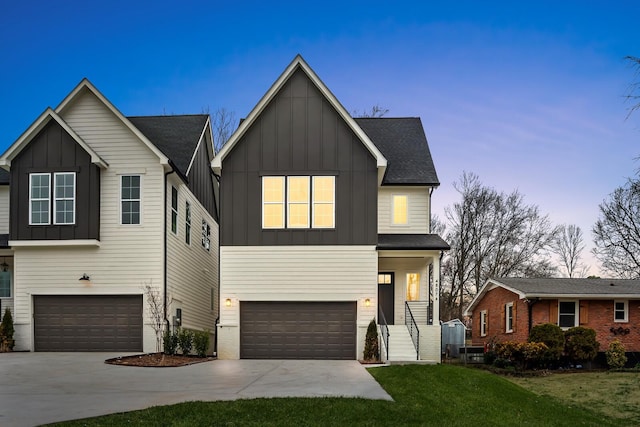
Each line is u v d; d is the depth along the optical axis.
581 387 18.53
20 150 20.22
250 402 10.27
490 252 46.50
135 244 20.03
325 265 19.67
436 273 20.41
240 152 20.16
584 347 22.75
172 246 21.08
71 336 19.89
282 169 20.05
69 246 19.95
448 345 27.83
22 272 20.08
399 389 12.30
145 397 10.82
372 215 19.86
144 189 20.23
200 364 16.86
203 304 26.34
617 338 24.23
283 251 19.75
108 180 20.31
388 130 26.80
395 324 22.97
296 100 20.34
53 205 19.95
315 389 11.95
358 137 20.06
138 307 19.89
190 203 23.97
